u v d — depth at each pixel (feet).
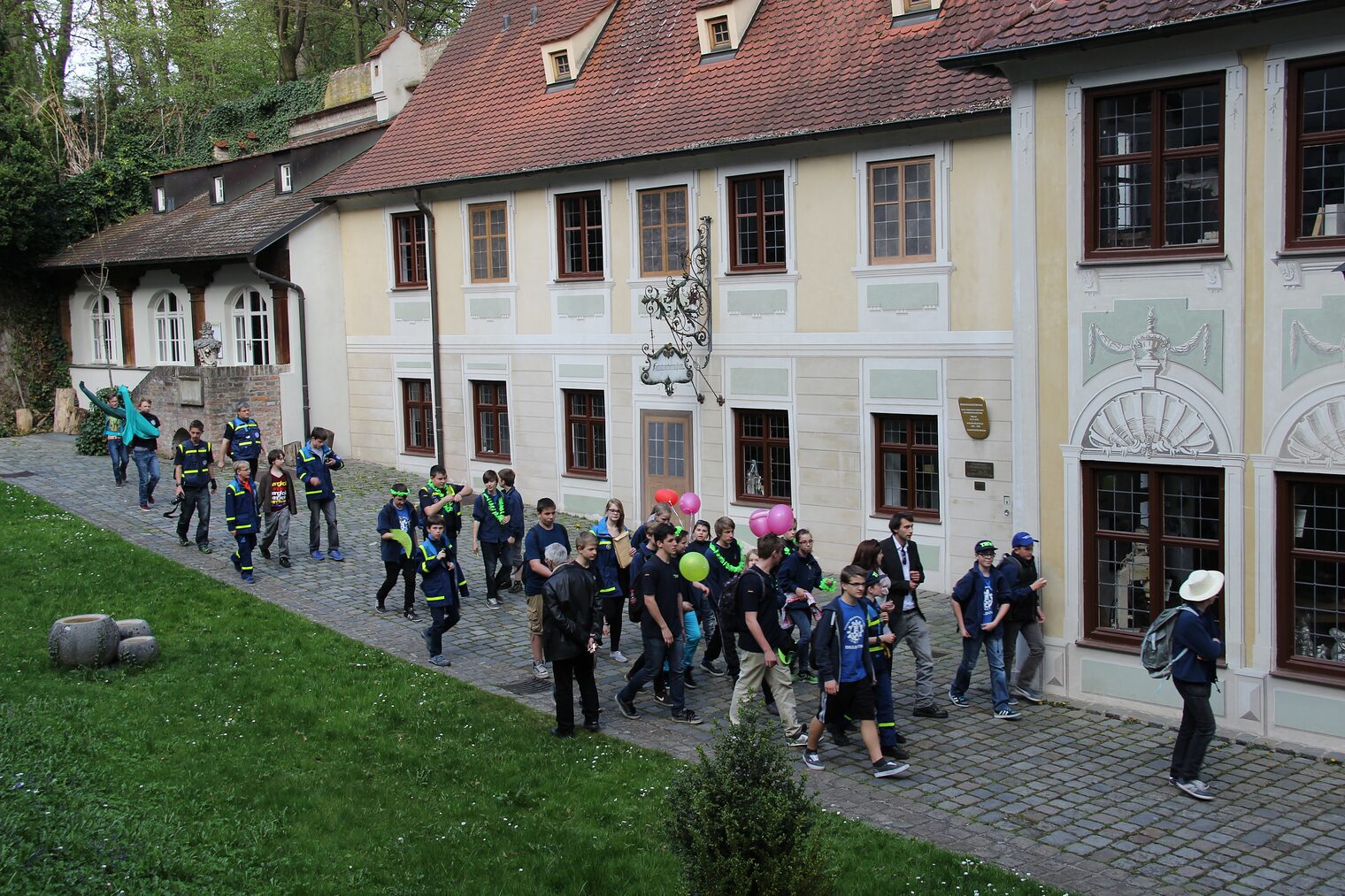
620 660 50.72
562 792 35.78
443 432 89.10
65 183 125.39
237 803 33.86
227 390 93.40
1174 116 42.55
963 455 59.77
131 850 29.48
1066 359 45.16
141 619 50.65
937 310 59.98
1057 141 44.78
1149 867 31.45
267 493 65.05
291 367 95.71
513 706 44.14
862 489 64.03
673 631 42.63
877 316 62.39
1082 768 38.52
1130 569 44.52
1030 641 45.24
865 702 37.27
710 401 70.59
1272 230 40.40
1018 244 45.98
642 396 74.79
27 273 123.34
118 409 83.05
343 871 29.94
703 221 69.46
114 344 119.65
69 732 37.93
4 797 31.73
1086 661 45.19
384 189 87.86
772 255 67.41
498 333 83.87
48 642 46.91
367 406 96.27
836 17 68.90
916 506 62.44
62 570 61.36
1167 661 36.58
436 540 49.08
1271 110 40.19
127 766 35.78
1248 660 41.63
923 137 59.72
